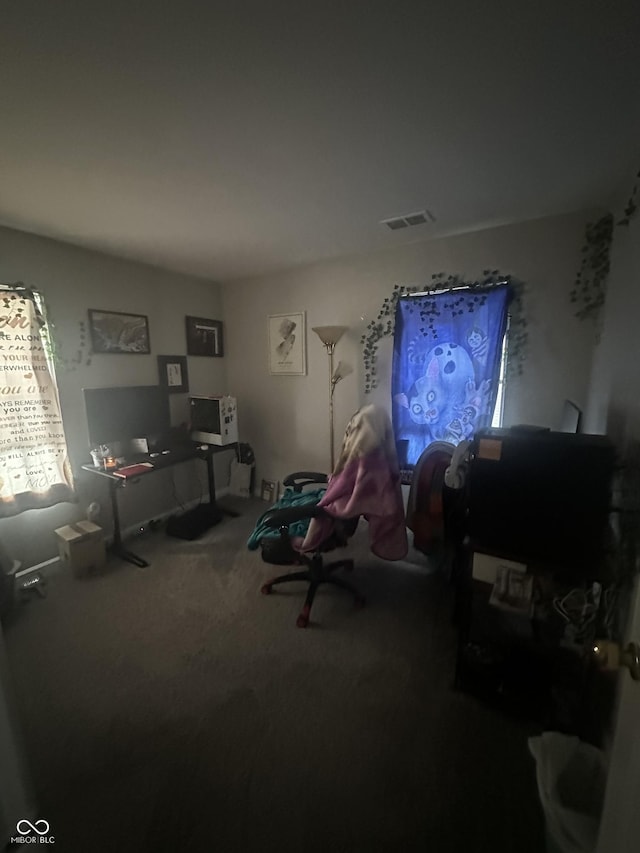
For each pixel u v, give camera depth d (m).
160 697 1.58
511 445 1.39
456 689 1.60
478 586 1.52
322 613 2.13
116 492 2.81
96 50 0.96
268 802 1.19
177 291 3.32
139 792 1.22
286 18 0.88
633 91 1.15
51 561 2.60
